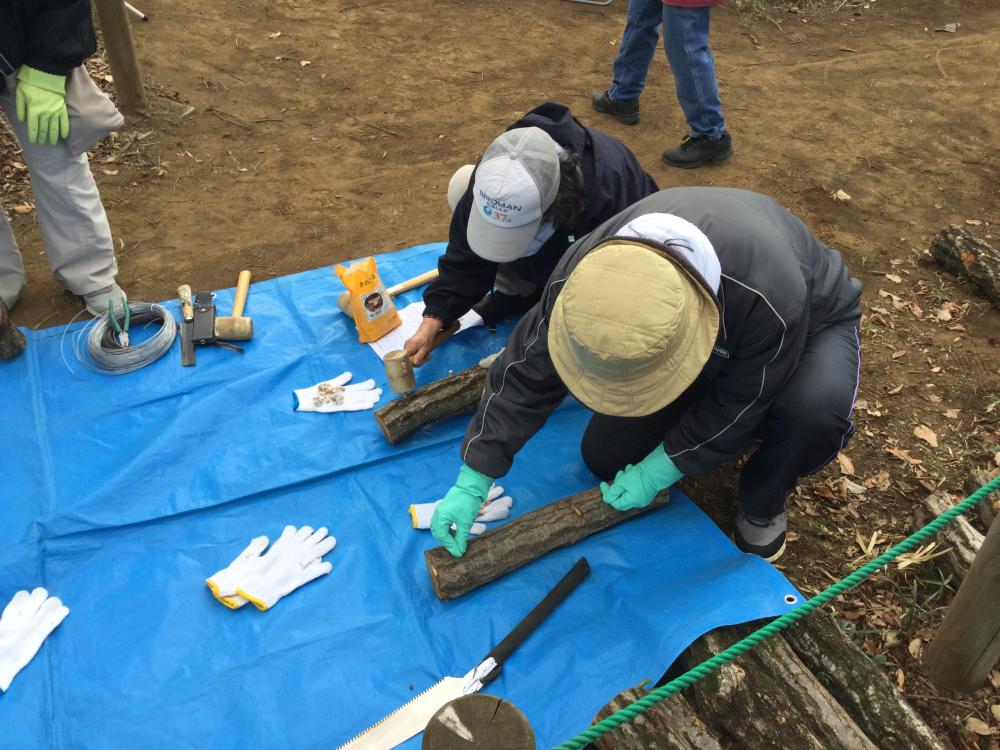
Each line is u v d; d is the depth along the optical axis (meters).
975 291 4.30
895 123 6.04
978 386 3.69
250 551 2.66
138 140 5.10
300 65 6.25
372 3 7.35
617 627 2.50
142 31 6.30
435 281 3.28
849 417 2.55
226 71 6.01
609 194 2.78
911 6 8.03
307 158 5.20
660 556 2.71
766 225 2.20
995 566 2.15
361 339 3.55
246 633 2.48
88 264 3.57
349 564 2.69
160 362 3.40
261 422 3.18
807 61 6.94
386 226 4.64
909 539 2.23
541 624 2.50
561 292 2.01
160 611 2.53
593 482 3.02
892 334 4.00
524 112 5.95
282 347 3.53
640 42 5.44
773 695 2.24
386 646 2.46
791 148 5.67
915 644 2.64
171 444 3.03
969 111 6.23
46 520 2.74
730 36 7.27
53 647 2.42
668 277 1.80
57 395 3.24
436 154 5.37
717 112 5.20
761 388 2.28
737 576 2.62
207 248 4.34
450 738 1.53
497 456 2.42
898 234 4.80
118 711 2.28
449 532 2.53
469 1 7.59
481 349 3.58
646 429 2.78
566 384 2.02
